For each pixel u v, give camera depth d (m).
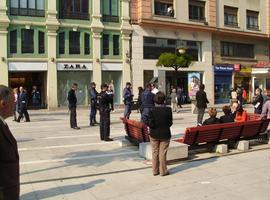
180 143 10.09
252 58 43.62
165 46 35.91
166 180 8.09
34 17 30.11
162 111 8.33
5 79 29.20
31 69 30.02
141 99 15.31
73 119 16.86
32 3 30.05
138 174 8.63
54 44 30.72
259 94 14.79
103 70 32.75
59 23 30.72
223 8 40.09
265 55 44.97
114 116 23.80
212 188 7.49
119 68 33.47
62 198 6.96
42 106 31.31
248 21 42.91
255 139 12.45
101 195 7.14
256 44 44.00
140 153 10.48
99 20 32.47
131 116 23.61
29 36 30.05
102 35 32.81
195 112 25.80
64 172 8.85
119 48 33.66
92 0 32.28
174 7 36.09
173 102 27.36
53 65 30.67
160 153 8.43
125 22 33.62
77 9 31.78
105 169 9.12
